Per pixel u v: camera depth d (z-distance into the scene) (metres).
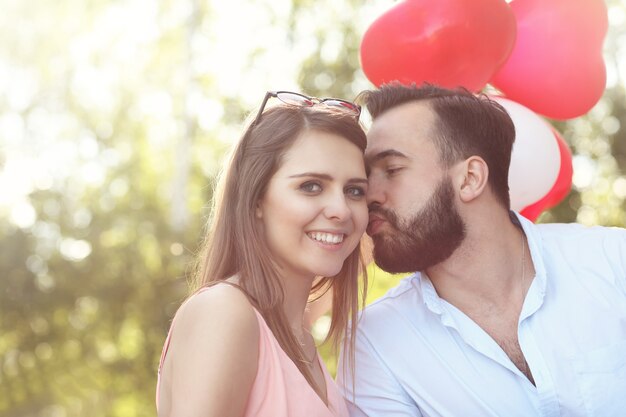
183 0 16.00
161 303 12.55
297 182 2.38
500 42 3.08
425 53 3.02
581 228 2.97
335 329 2.76
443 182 2.75
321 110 2.43
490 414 2.75
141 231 13.23
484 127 2.81
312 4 14.42
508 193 2.89
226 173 2.49
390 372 2.88
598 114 12.48
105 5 16.33
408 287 2.97
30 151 16.16
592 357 2.71
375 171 2.80
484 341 2.75
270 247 2.43
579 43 3.35
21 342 13.30
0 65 16.44
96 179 15.82
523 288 2.81
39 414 15.53
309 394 2.32
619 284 2.79
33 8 16.38
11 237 13.27
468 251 2.78
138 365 12.64
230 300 2.22
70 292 13.10
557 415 2.70
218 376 2.15
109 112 16.64
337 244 2.42
